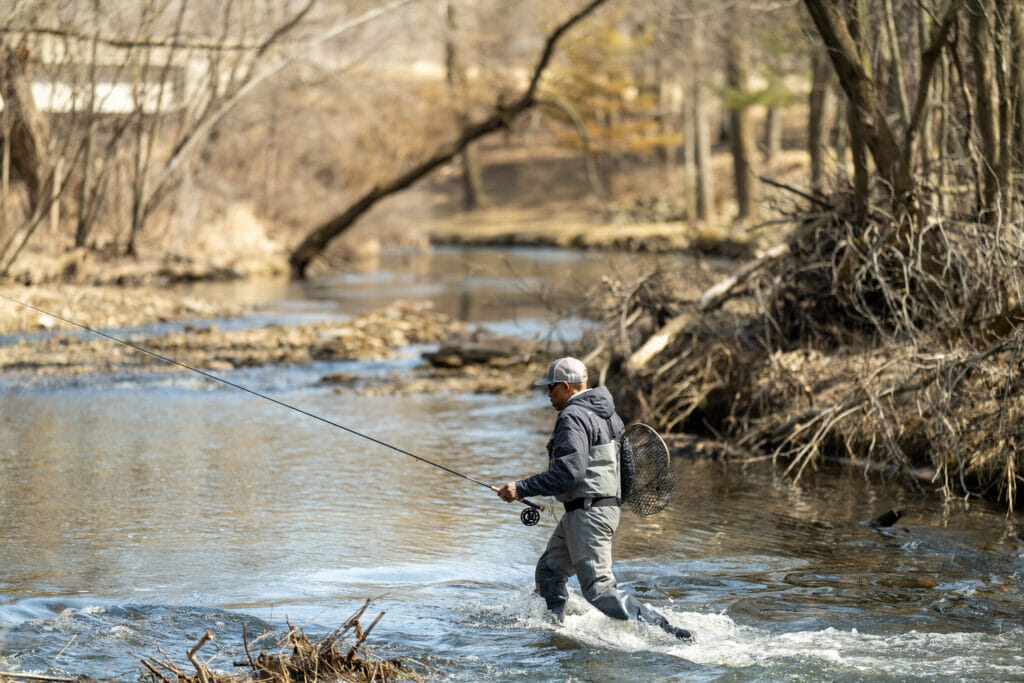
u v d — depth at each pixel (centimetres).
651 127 8312
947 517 1325
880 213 1817
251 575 1096
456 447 1739
